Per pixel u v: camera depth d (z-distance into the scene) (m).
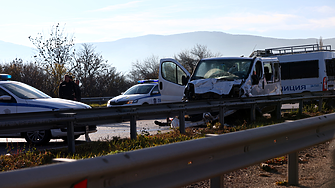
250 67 12.87
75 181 2.35
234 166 3.82
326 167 5.60
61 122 6.65
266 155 4.31
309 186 4.59
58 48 32.09
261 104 12.20
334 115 5.75
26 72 35.12
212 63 13.45
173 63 14.90
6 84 9.02
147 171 2.94
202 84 12.48
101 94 43.19
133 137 7.93
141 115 8.11
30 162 5.59
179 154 3.10
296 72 23.16
